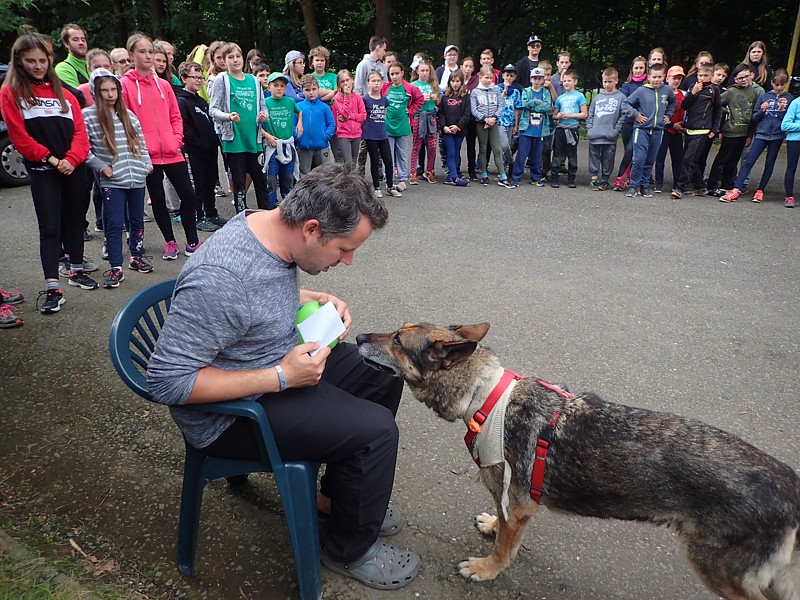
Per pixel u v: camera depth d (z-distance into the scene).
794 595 2.00
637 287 5.47
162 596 2.30
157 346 2.02
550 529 2.71
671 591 2.40
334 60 21.23
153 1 19.95
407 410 3.55
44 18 20.09
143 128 5.45
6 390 3.68
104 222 5.18
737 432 3.36
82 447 3.18
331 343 2.26
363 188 2.00
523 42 18.91
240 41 20.92
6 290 5.14
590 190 9.80
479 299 5.14
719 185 9.70
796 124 8.23
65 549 2.51
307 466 2.16
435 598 2.34
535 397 2.32
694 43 17.42
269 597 2.31
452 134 9.70
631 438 2.13
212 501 2.82
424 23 21.48
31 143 4.39
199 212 7.21
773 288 5.48
